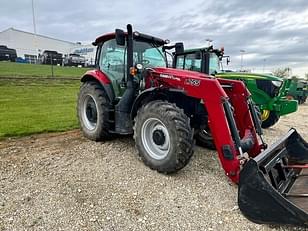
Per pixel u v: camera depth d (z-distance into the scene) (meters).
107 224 2.31
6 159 3.66
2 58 29.28
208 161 3.78
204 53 7.11
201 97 3.00
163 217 2.42
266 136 5.63
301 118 8.66
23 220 2.34
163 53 4.58
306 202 2.37
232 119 2.84
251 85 6.38
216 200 2.71
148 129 3.44
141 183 3.05
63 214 2.44
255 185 2.29
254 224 2.32
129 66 3.84
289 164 3.26
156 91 3.39
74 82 15.85
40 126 5.57
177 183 3.06
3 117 6.41
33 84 13.88
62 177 3.18
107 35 4.38
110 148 4.17
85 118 4.78
